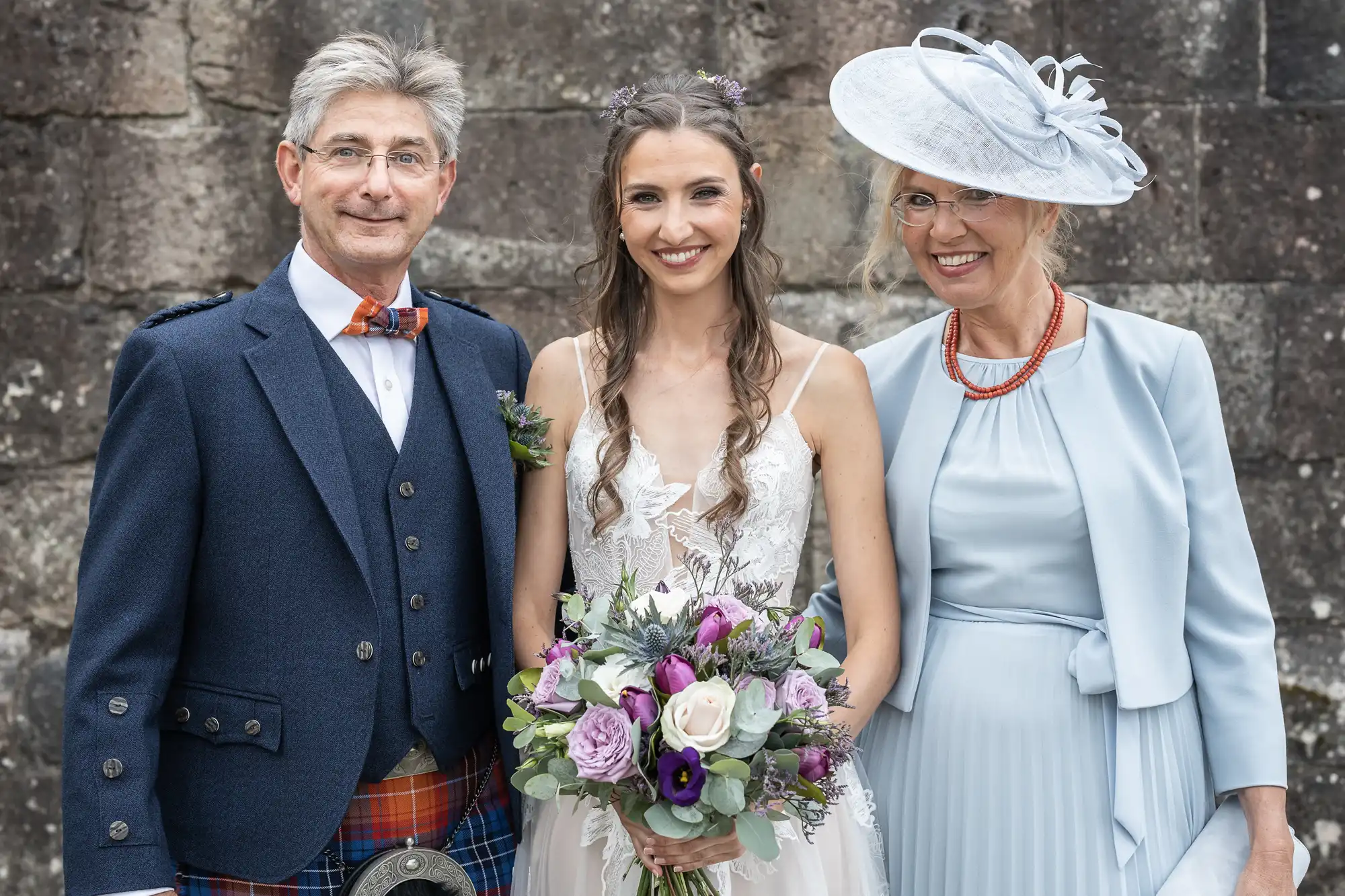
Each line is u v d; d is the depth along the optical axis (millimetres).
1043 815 2105
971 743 2137
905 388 2322
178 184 3213
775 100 3221
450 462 2074
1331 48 3148
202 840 1961
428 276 3254
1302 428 3215
